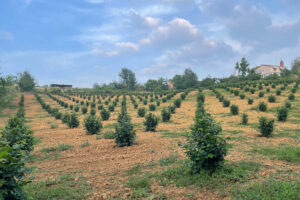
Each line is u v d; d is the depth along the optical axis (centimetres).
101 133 1269
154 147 841
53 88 8669
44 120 2327
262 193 381
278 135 1017
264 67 8556
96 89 9206
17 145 332
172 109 2408
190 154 495
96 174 562
